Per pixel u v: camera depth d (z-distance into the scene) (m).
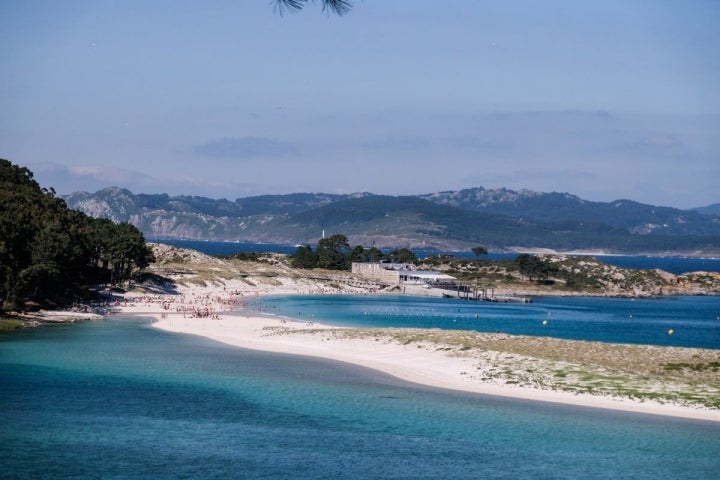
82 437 63.78
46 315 152.88
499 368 92.94
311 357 105.94
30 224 167.12
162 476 54.81
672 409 74.62
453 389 83.19
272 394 80.75
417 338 116.56
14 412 71.19
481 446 63.12
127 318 161.62
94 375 89.56
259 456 59.88
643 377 87.69
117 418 70.00
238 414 72.31
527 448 62.81
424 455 60.69
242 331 141.50
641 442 64.44
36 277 157.38
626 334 176.50
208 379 88.50
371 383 86.56
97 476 54.56
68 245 169.12
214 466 57.38
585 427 68.50
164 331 138.75
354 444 63.41
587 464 58.72
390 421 70.44
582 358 100.31
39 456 58.69
